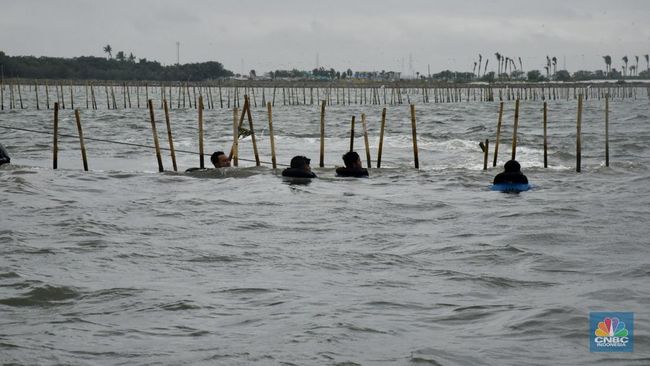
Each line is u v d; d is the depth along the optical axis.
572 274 13.71
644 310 11.14
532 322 10.63
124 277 13.60
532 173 29.70
